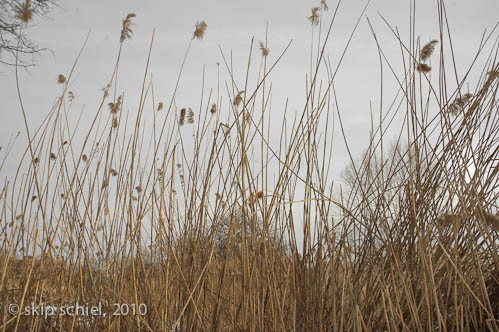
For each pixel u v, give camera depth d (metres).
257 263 1.68
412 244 1.64
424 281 1.37
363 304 1.60
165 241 1.95
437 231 1.61
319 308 1.51
